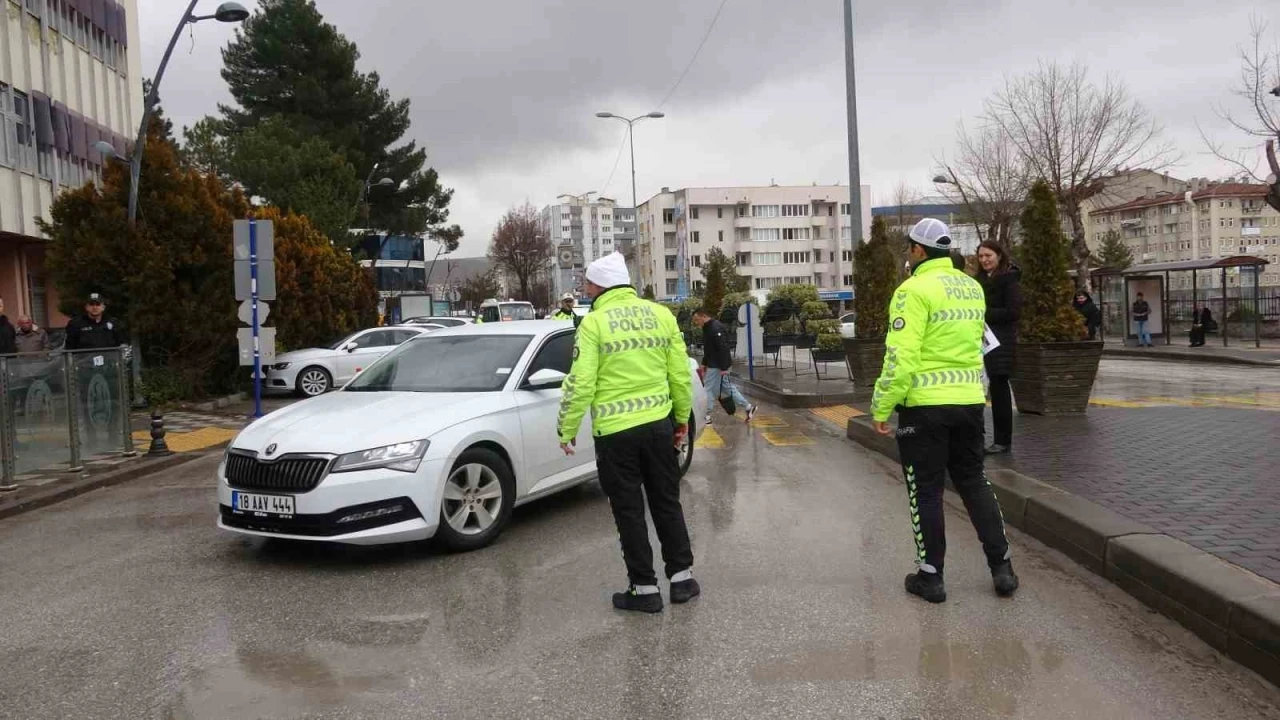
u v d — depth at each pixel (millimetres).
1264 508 5762
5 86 21422
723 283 23953
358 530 5641
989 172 36406
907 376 4680
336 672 4070
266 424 6301
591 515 7082
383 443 5789
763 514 6984
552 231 146125
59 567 6051
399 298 45656
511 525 6828
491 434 6297
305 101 38781
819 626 4484
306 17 38906
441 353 7383
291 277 20672
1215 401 12688
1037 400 10734
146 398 16422
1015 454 8109
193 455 11125
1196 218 92938
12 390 8680
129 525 7332
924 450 4824
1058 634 4328
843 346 17141
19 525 7523
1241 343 28688
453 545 6008
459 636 4480
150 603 5176
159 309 16391
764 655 4129
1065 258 10805
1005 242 36000
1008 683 3781
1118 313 33719
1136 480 6797
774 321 22094
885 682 3807
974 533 6316
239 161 31250
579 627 4566
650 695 3736
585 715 3570
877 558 5684
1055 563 5520
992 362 8031
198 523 7305
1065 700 3617
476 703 3707
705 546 6059
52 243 16234
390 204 43656
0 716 3693
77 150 24922
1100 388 15383
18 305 24062
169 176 16656
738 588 5125
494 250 85188
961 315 4793
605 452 4793
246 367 19172
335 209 31562
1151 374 19062
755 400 16188
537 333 7398
